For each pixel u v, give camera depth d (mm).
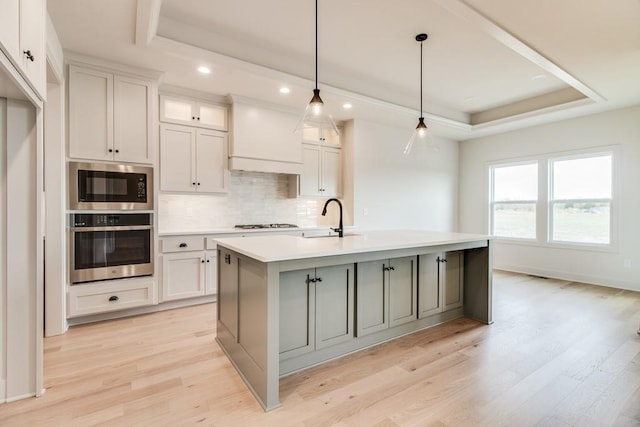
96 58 2906
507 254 5590
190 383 2025
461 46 3154
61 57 2709
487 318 3072
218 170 3902
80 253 2891
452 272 3178
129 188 3104
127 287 3115
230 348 2332
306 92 3752
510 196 5609
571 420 1674
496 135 5723
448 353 2445
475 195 6062
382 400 1853
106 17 2326
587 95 3822
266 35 2994
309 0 2469
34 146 1891
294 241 2469
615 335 2777
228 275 2389
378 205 5125
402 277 2752
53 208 2729
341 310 2383
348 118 4812
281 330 2100
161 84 3494
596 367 2223
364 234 3129
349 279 2412
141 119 3154
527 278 4965
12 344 1835
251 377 1953
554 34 2551
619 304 3658
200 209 4109
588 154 4621
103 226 2979
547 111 4473
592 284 4590
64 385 1983
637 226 4223
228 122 3963
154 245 3244
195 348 2521
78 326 2945
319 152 4766
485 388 1972
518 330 2904
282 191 4758
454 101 4781
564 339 2697
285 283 2105
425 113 4762
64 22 2387
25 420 1660
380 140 5129
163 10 2625
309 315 2211
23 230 1868
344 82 3846
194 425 1634
